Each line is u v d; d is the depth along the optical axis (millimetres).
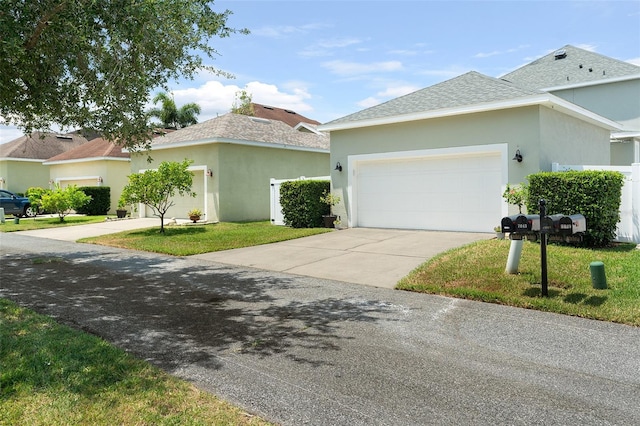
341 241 11812
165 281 7770
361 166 14414
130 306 6176
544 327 5133
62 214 20188
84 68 6980
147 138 8266
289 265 9086
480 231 12039
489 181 11859
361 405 3371
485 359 4238
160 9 6340
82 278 8055
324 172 22656
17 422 3027
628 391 3580
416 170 13195
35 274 8430
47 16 5844
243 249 11203
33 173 29312
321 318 5586
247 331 5105
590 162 14477
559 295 6133
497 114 11547
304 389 3635
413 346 4594
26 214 24656
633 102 19719
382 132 13664
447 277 7316
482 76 13945
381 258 9398
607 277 6773
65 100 7793
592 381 3760
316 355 4367
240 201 18500
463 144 12109
